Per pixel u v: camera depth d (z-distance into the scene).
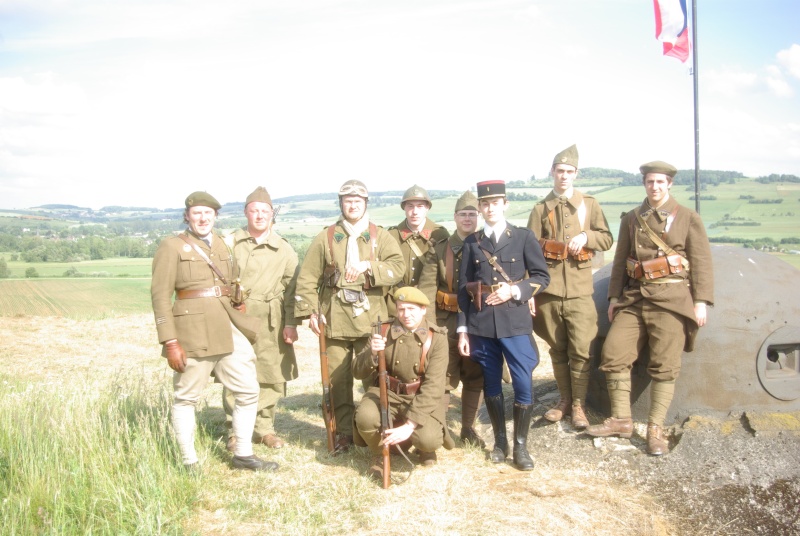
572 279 5.40
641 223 5.06
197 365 4.62
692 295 4.96
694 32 7.76
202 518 4.17
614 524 4.13
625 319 5.14
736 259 5.51
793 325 5.15
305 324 12.98
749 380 5.11
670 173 4.96
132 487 4.29
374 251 5.28
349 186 5.23
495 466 4.96
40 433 4.79
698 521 4.24
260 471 4.86
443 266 5.48
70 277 52.59
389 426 4.64
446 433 4.94
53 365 8.87
